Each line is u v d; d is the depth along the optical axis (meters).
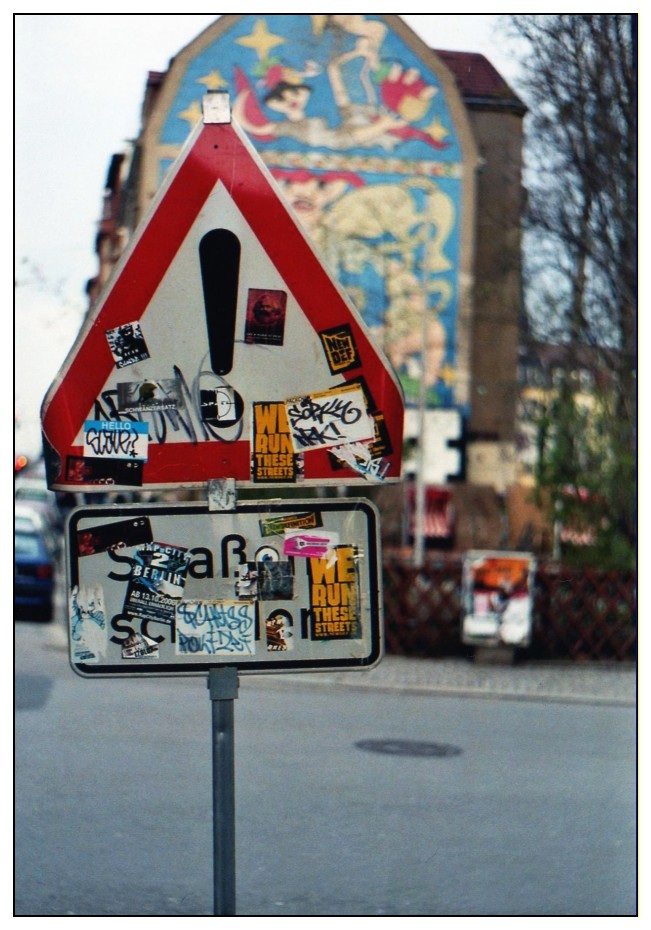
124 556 2.92
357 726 11.62
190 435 2.94
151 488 2.93
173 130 42.12
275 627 2.93
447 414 48.47
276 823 7.61
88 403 2.93
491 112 48.12
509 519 48.59
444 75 47.38
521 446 47.16
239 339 2.96
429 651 18.31
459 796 8.51
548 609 18.14
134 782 8.66
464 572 17.62
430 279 47.59
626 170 19.72
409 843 7.18
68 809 7.83
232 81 46.38
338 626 2.93
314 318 2.96
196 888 6.17
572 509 20.03
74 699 12.73
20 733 10.56
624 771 9.59
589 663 17.89
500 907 5.90
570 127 20.20
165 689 13.69
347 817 7.82
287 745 10.40
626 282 19.94
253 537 2.93
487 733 11.45
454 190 47.28
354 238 47.31
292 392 2.96
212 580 2.92
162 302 2.95
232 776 2.90
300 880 6.38
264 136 47.03
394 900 6.02
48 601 22.25
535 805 8.29
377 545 2.95
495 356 48.38
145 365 2.94
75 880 6.28
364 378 2.96
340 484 2.95
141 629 2.91
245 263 2.96
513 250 23.70
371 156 47.31
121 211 23.53
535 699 14.23
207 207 2.96
